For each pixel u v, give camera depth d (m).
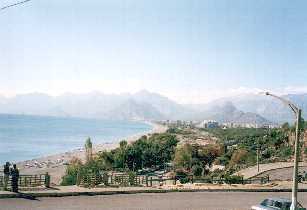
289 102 26.48
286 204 26.16
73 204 28.09
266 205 26.48
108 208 27.88
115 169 103.75
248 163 89.69
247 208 32.53
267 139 120.44
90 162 94.62
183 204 31.95
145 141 143.00
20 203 26.69
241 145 125.81
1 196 27.78
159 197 34.22
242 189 41.78
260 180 54.59
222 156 113.19
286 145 107.12
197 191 39.03
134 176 43.22
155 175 102.44
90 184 36.97
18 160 157.12
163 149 134.50
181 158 104.38
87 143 104.00
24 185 34.72
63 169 117.88
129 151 118.88
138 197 33.31
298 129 26.25
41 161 146.50
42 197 29.38
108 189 34.44
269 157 98.81
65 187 34.41
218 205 32.84
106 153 118.81
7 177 30.31
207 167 108.50
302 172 68.00
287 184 50.56
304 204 37.59
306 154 87.81
